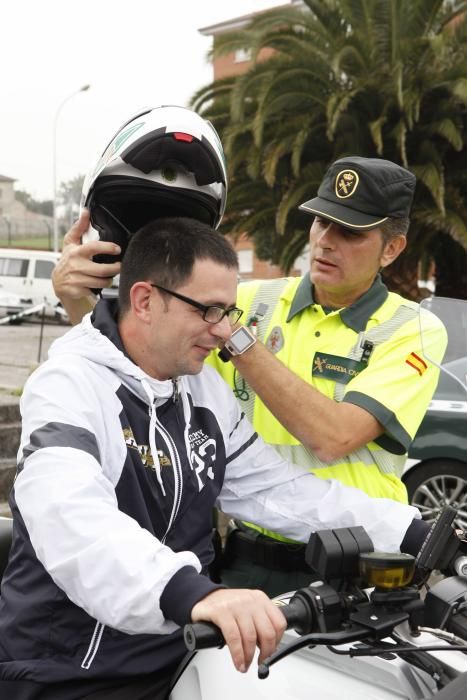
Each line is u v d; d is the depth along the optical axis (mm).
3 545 1943
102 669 1369
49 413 1344
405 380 1896
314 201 1971
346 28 10211
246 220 11180
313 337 2020
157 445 1464
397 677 1254
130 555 1168
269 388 1774
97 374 1415
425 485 4688
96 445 1350
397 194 1928
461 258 11766
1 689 1388
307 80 10016
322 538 1166
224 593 1105
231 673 1324
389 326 1977
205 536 1585
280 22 10555
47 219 33469
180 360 1424
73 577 1190
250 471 1687
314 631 1129
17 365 9141
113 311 1537
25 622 1377
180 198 1645
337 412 1811
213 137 1644
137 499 1421
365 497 1664
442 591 1301
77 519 1209
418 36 10031
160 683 1425
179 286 1379
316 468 1941
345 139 10461
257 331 2107
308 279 2088
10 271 18328
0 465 5109
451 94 10141
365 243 1934
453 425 4566
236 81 10195
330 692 1256
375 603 1153
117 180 1607
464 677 1057
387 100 9953
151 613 1141
